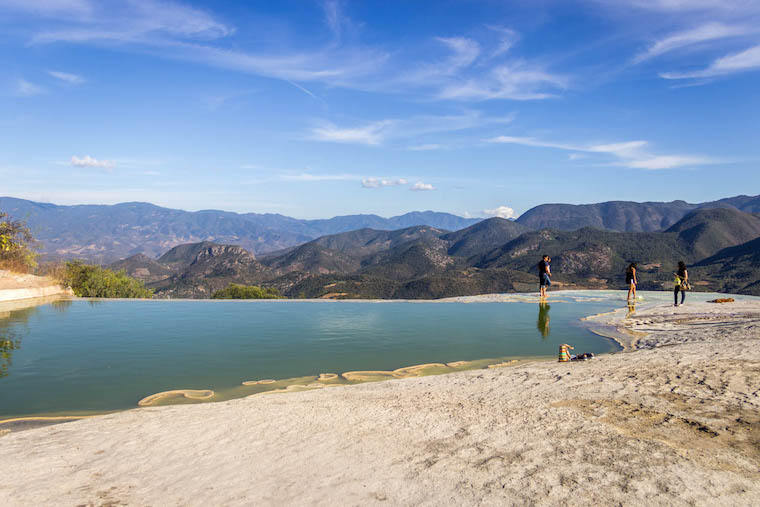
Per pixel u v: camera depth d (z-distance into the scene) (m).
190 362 8.80
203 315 15.89
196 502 3.03
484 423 4.50
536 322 13.70
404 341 10.85
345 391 6.36
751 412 4.37
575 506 2.73
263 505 2.94
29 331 12.47
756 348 7.38
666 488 2.92
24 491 3.25
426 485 3.16
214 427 4.77
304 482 3.30
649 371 6.26
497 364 8.39
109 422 5.09
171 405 6.02
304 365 8.55
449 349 9.88
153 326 13.33
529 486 3.04
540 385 5.96
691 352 7.51
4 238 23.61
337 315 15.80
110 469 3.69
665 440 3.77
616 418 4.41
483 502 2.85
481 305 18.66
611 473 3.19
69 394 6.79
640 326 12.18
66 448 4.24
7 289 20.91
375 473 3.41
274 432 4.54
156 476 3.52
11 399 6.54
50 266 26.94
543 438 3.98
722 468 3.19
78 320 14.58
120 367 8.41
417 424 4.59
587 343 10.29
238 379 7.60
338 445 4.08
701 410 4.51
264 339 11.17
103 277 31.72
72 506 2.99
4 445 4.38
